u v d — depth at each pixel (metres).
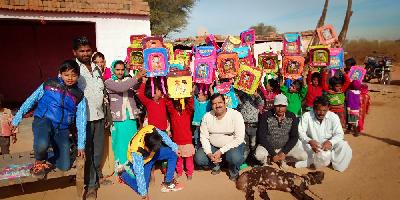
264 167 4.93
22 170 4.52
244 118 5.62
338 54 6.64
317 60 6.55
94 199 4.61
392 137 7.26
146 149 4.45
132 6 10.80
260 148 5.50
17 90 14.58
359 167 5.53
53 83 4.01
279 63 6.80
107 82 4.89
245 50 5.93
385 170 5.32
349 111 7.43
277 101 5.26
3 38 14.16
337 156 5.33
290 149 5.41
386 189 4.61
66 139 4.23
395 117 9.45
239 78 5.46
